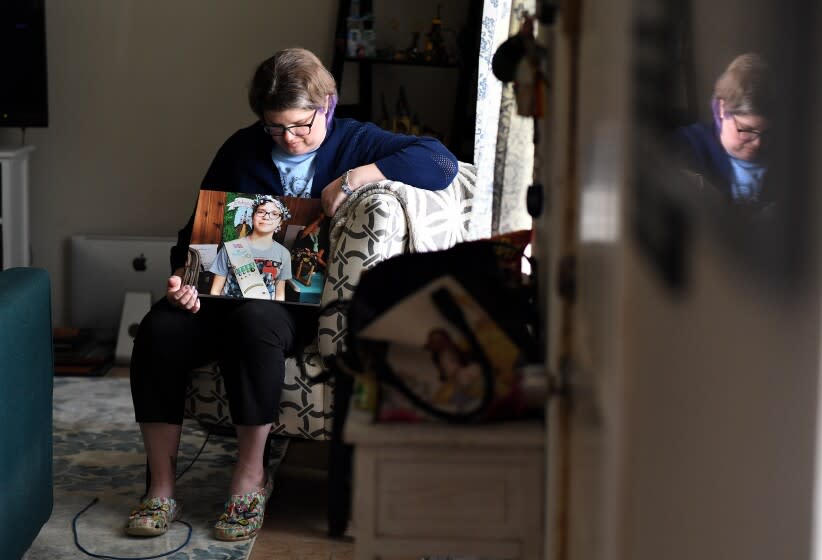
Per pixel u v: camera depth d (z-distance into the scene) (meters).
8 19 3.75
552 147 1.10
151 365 2.33
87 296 4.04
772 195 0.54
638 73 0.58
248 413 2.29
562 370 0.97
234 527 2.34
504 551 1.21
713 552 0.52
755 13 0.51
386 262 1.34
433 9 4.00
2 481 1.87
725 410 0.50
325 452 2.98
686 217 0.53
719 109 1.67
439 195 2.48
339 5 3.94
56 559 2.21
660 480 0.56
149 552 2.27
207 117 4.11
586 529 0.79
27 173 3.91
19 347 1.97
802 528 0.48
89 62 4.07
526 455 1.19
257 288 2.35
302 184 2.50
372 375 1.24
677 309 0.53
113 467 2.79
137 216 4.16
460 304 1.26
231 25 4.05
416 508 1.21
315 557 2.28
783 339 0.46
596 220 0.73
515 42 1.29
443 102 4.06
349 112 3.67
